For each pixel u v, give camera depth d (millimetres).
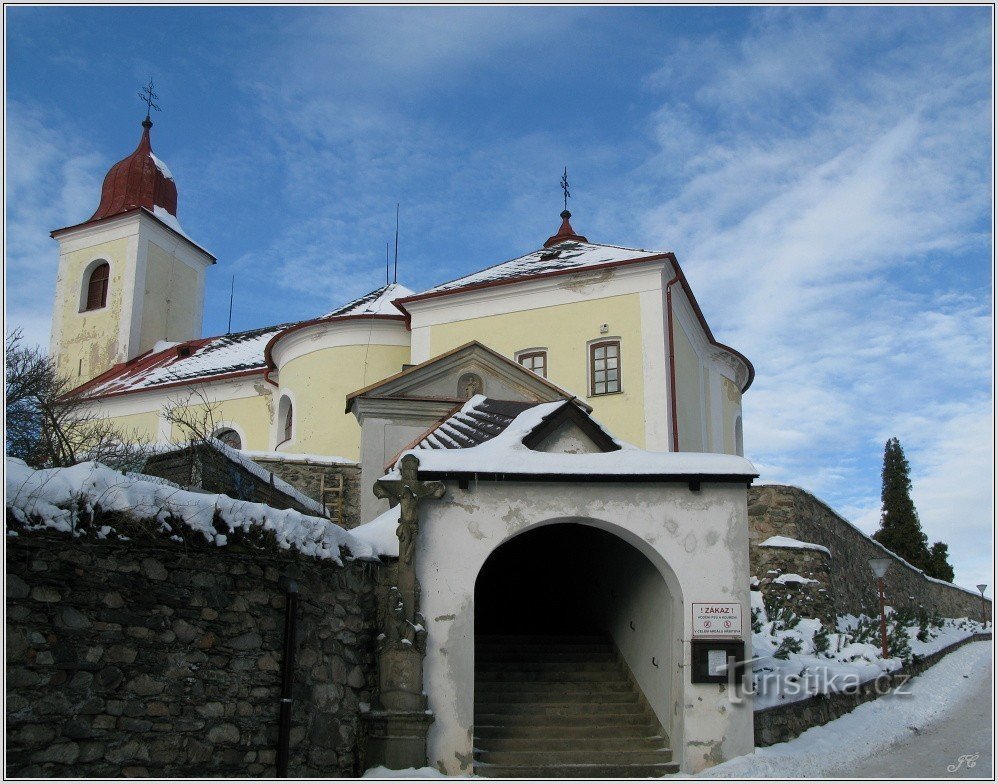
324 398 28734
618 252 28734
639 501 12914
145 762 8664
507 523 12625
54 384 18547
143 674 8820
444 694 11945
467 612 12234
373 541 12727
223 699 9570
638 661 14203
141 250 41344
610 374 26578
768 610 19719
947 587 36031
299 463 21062
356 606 11906
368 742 11578
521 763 12242
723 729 12258
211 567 9750
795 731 13852
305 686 10609
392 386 20453
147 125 45219
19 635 7828
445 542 12469
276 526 10328
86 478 8578
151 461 15523
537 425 13617
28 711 7793
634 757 12414
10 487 7875
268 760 9898
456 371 20984
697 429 29188
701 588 12688
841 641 19281
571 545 17031
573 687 14344
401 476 12500
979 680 20484
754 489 21719
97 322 41031
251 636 10031
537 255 30969
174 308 42812
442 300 28500
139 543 8883
